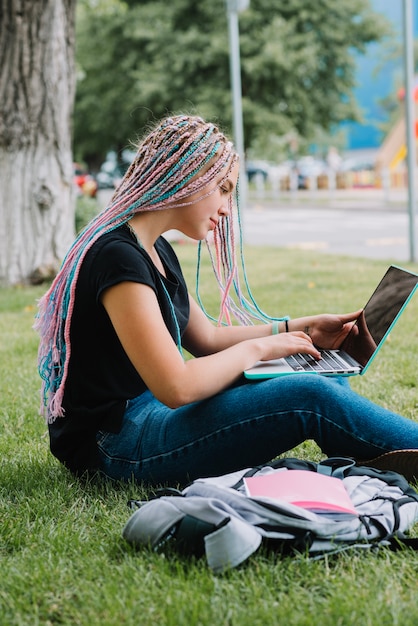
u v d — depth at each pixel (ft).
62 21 26.58
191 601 6.24
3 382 14.46
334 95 88.69
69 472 9.30
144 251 7.75
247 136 84.48
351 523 7.04
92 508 8.28
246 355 8.09
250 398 7.86
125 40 86.38
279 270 30.45
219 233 8.77
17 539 7.65
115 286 7.43
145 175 7.79
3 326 20.58
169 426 8.05
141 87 81.97
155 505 7.13
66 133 27.50
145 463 8.19
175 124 7.80
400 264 31.19
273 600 6.33
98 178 105.70
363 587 6.48
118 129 90.58
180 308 8.56
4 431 11.46
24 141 26.81
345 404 7.92
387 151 96.37
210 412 7.91
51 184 27.09
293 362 8.63
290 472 7.54
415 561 6.87
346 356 8.90
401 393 12.73
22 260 27.20
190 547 6.91
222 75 80.79
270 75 79.97
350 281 26.68
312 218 63.05
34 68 26.30
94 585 6.63
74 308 7.74
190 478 8.19
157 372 7.48
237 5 39.17
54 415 8.15
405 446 8.00
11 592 6.59
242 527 6.70
